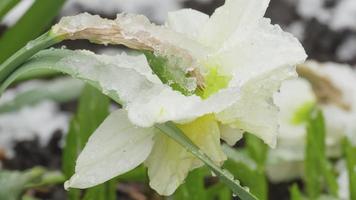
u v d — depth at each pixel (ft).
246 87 1.12
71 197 1.77
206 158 1.08
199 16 1.23
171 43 1.13
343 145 2.03
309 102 2.33
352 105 2.35
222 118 1.13
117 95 1.08
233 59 1.13
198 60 1.14
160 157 1.16
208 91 1.13
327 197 1.96
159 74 1.13
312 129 1.92
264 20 1.15
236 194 1.07
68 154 1.75
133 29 1.13
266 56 1.12
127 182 2.28
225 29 1.16
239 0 1.16
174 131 1.08
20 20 1.72
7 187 1.75
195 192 1.68
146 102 1.07
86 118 1.74
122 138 1.13
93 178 1.12
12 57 1.16
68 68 1.12
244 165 1.84
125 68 1.10
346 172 2.05
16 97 2.14
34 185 1.84
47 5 1.72
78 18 1.14
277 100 2.33
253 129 1.14
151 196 1.91
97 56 1.14
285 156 2.27
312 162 1.93
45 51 1.16
